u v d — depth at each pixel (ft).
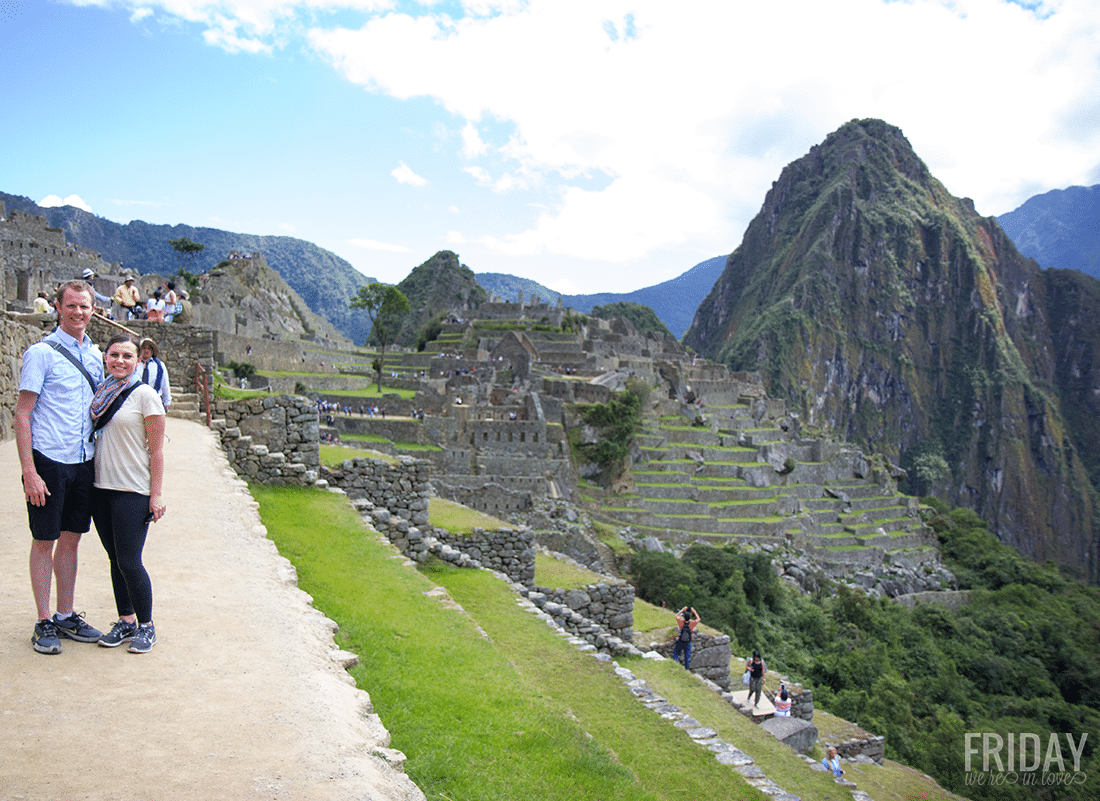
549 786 28.12
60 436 23.52
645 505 281.33
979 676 253.24
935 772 150.20
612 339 505.66
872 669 191.93
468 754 28.22
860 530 348.18
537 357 394.11
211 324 248.52
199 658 23.75
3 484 42.45
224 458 61.05
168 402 41.93
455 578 65.46
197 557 34.50
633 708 46.96
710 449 333.62
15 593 26.81
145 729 18.90
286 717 20.65
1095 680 270.05
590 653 53.88
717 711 63.77
